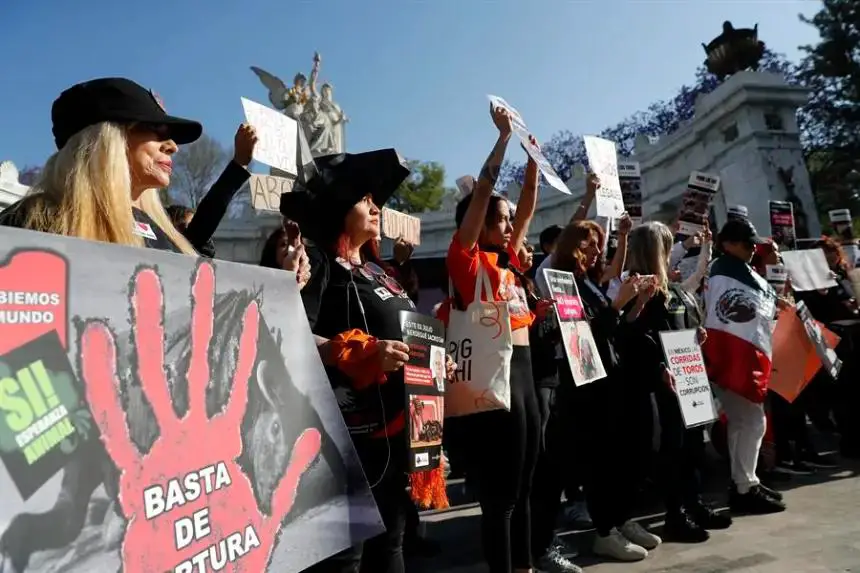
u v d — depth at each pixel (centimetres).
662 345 386
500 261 314
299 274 210
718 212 1709
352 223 244
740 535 388
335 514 172
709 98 1709
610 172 468
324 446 175
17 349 109
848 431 598
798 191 1521
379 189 255
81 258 121
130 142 177
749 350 434
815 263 631
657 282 377
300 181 258
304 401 173
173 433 134
